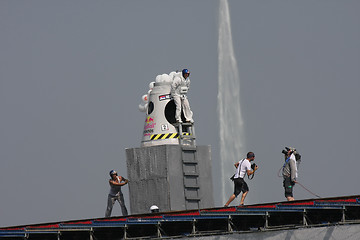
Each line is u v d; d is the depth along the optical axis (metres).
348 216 85.31
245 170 95.81
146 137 101.62
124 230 85.38
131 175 100.81
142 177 100.25
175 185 99.06
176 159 99.50
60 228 82.69
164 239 85.50
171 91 101.19
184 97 101.44
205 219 86.25
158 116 101.38
